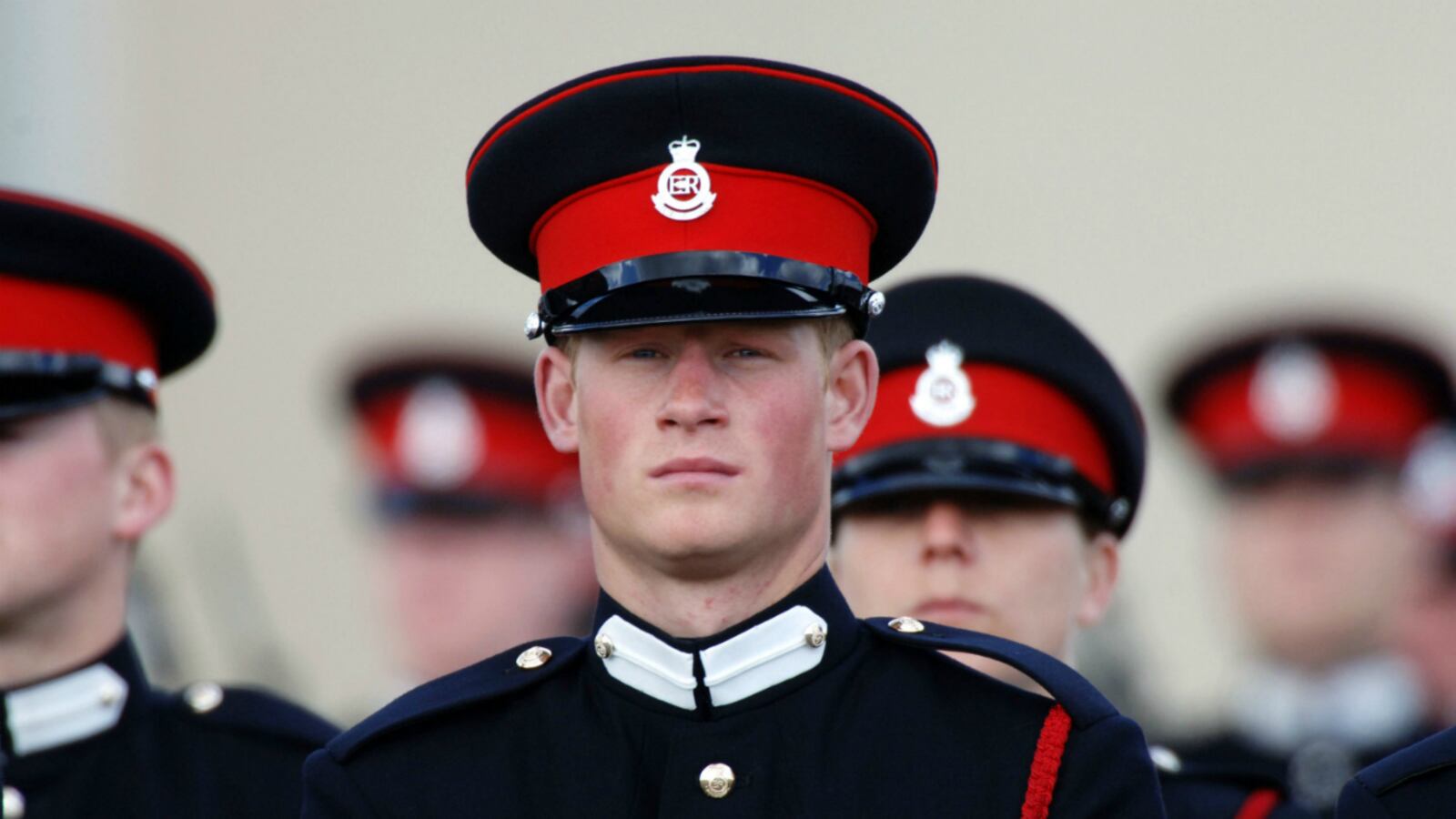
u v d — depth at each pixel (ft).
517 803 40.70
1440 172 84.12
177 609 88.22
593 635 41.68
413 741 41.57
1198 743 81.30
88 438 51.39
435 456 86.94
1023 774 39.68
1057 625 52.42
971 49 86.89
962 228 86.33
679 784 40.22
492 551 86.22
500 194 42.11
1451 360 82.58
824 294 40.34
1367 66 84.89
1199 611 83.25
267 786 51.88
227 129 92.17
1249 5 85.71
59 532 50.72
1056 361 52.90
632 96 40.57
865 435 52.65
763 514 39.42
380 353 88.99
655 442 39.34
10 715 50.88
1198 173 85.40
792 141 40.63
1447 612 81.35
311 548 88.28
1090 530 54.08
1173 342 84.69
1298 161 84.99
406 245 90.22
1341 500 81.61
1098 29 86.38
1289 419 82.43
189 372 90.17
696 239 40.32
